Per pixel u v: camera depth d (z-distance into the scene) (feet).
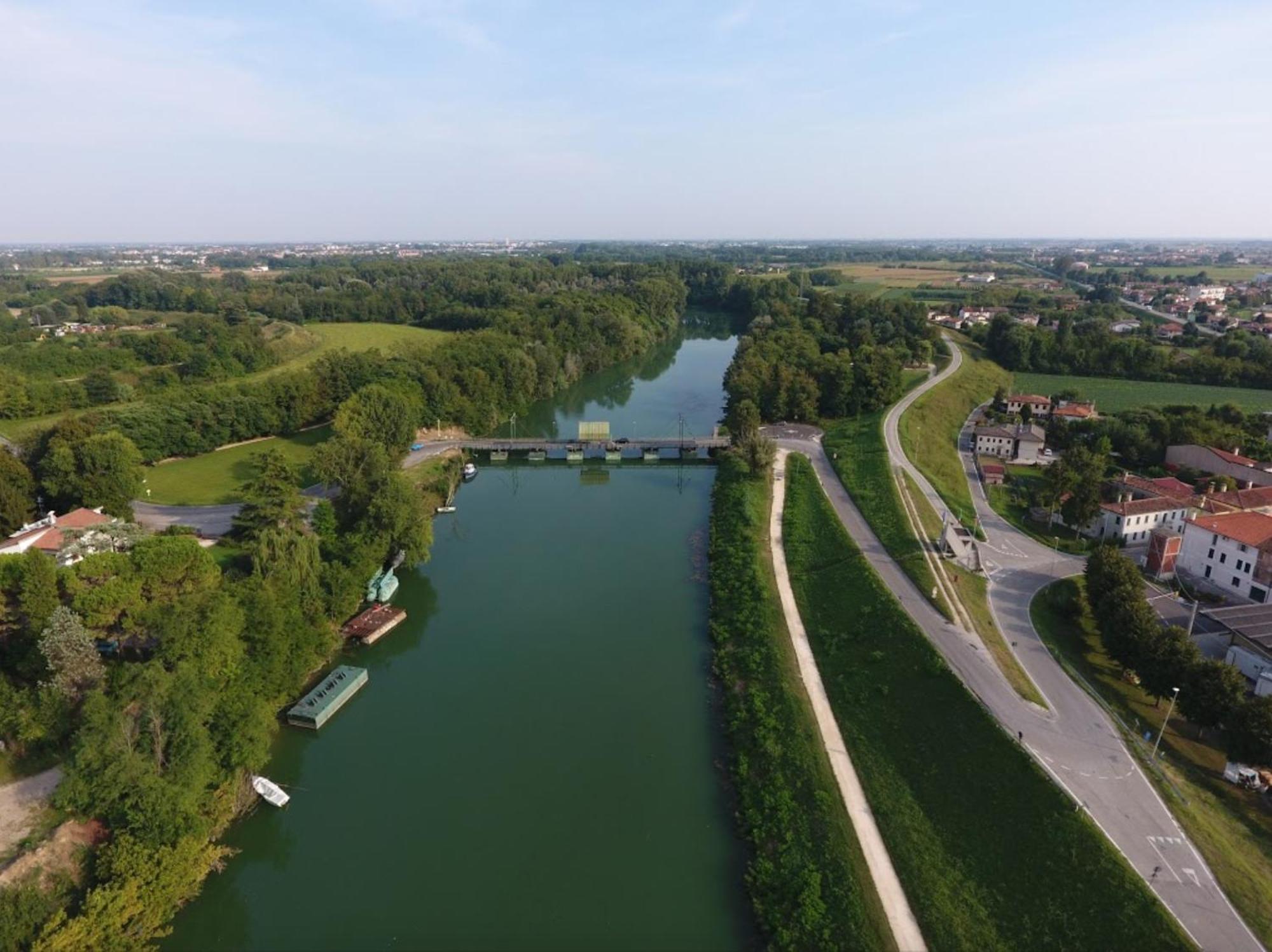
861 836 208.23
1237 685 228.63
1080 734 231.30
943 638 283.38
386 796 230.68
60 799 181.88
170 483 473.26
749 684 277.64
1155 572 356.59
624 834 216.54
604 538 430.61
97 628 234.17
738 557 378.73
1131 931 168.96
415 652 309.22
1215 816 202.08
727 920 190.08
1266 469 454.81
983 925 179.22
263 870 204.85
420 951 181.78
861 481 477.77
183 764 197.47
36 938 164.14
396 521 352.90
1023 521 422.41
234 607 242.99
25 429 513.86
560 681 289.53
